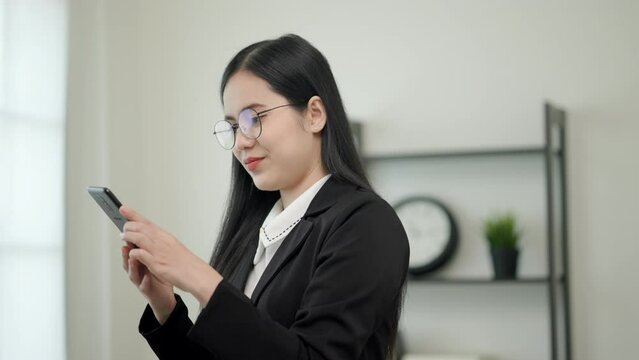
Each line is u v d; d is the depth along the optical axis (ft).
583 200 11.41
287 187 4.48
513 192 11.75
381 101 12.41
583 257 11.37
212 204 13.25
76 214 11.94
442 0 12.16
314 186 4.43
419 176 12.17
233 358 3.73
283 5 13.00
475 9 12.01
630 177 11.25
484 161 11.89
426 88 12.19
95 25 12.53
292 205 4.40
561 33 11.61
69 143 11.87
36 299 10.93
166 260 3.81
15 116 10.73
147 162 13.52
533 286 11.59
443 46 12.14
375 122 12.43
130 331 12.75
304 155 4.36
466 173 11.96
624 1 11.34
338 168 4.38
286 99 4.28
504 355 11.68
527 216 11.67
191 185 13.35
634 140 11.25
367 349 4.14
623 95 11.31
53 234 11.25
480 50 11.97
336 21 12.71
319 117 4.38
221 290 3.74
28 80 10.96
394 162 12.28
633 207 11.22
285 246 4.32
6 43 10.62
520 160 11.73
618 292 11.23
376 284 3.98
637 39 11.26
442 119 12.10
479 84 11.96
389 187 12.30
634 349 11.14
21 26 10.87
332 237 4.08
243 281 4.57
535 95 11.70
